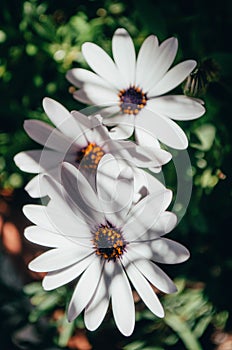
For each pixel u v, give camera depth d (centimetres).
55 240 27
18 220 43
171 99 30
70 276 28
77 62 42
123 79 30
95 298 28
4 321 42
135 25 41
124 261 27
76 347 41
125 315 28
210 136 38
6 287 42
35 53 42
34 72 43
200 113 29
